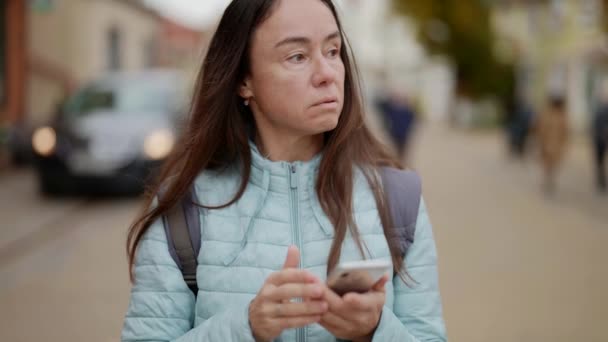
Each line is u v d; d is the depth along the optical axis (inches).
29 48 573.0
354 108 59.4
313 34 55.1
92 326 179.9
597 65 1027.3
